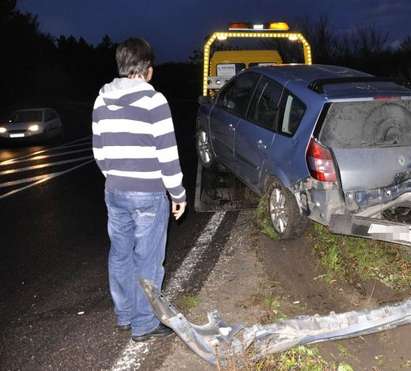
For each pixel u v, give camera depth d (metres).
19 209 8.02
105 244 6.34
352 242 5.68
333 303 4.70
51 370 3.83
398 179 5.20
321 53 29.36
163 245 4.00
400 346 4.12
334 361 3.93
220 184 8.52
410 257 5.40
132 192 3.76
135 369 3.80
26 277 5.43
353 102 5.29
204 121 8.44
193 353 3.95
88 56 54.12
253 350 3.72
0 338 4.27
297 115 5.67
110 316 4.57
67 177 10.40
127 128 3.68
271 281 5.09
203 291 4.95
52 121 18.11
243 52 12.01
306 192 5.37
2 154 14.98
